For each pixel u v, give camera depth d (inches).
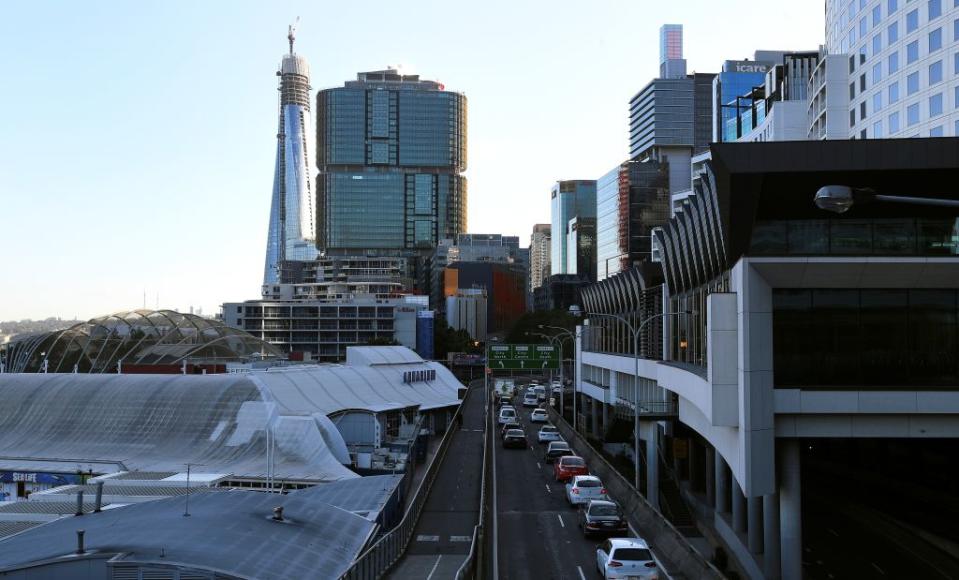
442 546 1572.3
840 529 1845.5
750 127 6707.7
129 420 2719.0
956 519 1795.0
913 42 3051.2
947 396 1221.1
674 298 2295.8
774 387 1238.9
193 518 1261.1
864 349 1255.5
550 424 4023.1
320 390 3304.6
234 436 2586.1
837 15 3841.0
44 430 2738.7
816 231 1285.7
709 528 1897.1
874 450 2290.8
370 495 1814.7
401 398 3754.9
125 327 4601.4
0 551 1135.0
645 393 2618.1
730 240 1273.4
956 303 1245.7
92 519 1307.8
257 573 1042.1
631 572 1170.6
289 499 1492.4
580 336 3983.8
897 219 1272.1
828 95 3654.0
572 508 1930.4
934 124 2920.8
